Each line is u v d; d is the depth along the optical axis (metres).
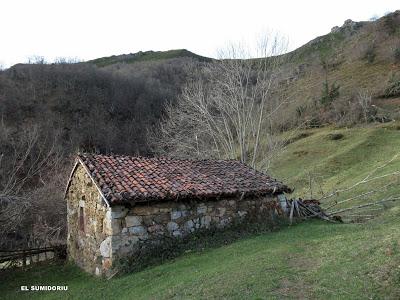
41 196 22.55
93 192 12.73
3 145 25.94
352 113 46.59
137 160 14.61
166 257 11.90
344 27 119.44
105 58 116.75
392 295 6.93
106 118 49.94
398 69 66.25
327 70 80.69
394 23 92.00
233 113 25.89
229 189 13.81
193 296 8.24
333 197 22.25
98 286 10.80
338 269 8.40
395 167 23.95
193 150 26.08
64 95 52.34
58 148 30.98
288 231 13.63
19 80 53.19
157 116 50.78
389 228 11.20
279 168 33.88
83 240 13.43
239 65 26.16
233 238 13.10
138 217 11.88
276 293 7.75
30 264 14.52
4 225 20.58
